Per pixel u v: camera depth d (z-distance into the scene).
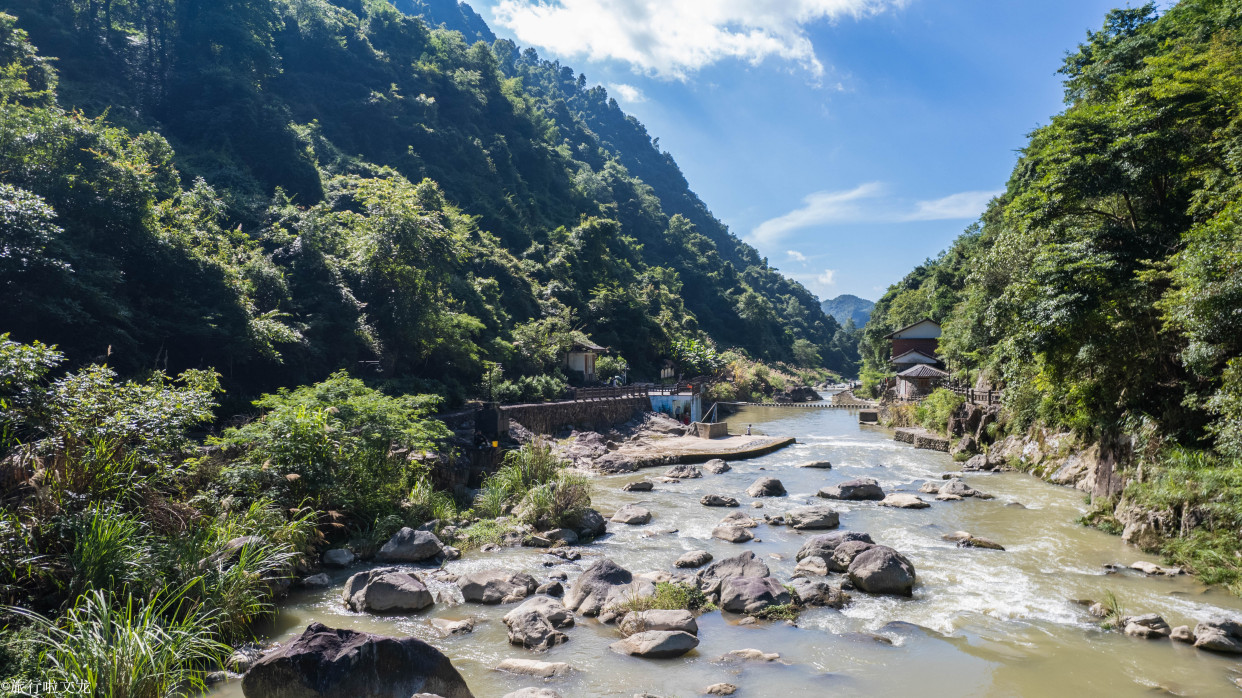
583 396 41.78
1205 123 16.62
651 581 12.28
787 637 10.09
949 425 34.94
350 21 104.31
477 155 103.06
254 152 57.78
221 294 26.20
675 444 34.34
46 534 9.10
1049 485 22.86
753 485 22.64
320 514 14.77
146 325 23.34
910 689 8.36
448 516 17.28
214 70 61.75
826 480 25.38
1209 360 13.42
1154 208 18.14
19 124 22.09
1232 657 9.20
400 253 36.66
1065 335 17.31
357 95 93.44
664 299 109.81
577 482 18.64
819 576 13.02
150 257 24.61
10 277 18.02
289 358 28.78
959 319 42.78
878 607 11.34
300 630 10.26
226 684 8.09
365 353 34.50
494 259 65.50
